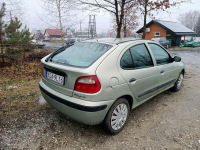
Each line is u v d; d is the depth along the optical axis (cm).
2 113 288
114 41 265
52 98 233
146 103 354
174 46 2148
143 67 271
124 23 889
